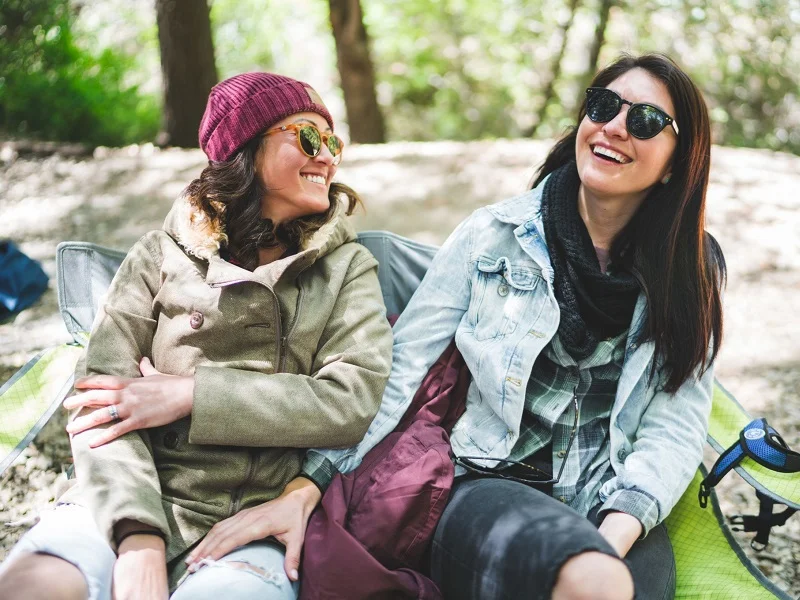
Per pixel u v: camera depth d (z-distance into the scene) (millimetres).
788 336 3818
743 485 2861
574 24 12906
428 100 13867
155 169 6316
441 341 2062
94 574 1531
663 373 1970
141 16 11664
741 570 1832
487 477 1885
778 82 11570
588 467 1957
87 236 4938
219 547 1653
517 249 2059
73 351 2113
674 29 11914
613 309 1958
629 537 1727
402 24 13273
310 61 13930
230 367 1860
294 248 2031
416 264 2430
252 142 1941
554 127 13250
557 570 1444
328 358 1921
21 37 8664
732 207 5207
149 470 1714
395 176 6129
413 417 1976
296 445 1811
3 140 6949
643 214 1970
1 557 2316
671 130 1883
